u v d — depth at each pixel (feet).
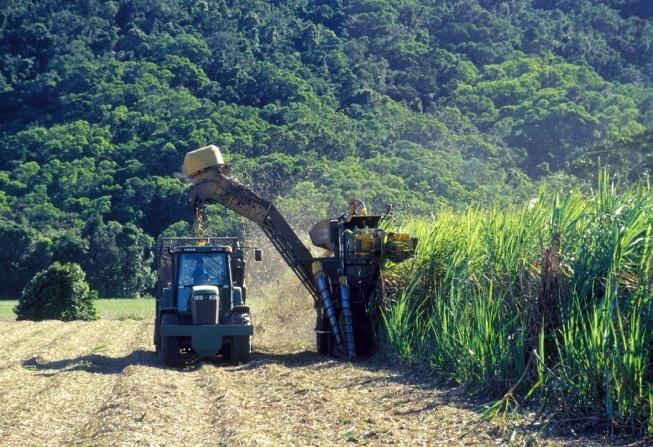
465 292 70.59
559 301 58.75
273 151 363.97
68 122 463.83
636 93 468.75
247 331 85.71
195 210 97.09
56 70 536.83
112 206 353.31
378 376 71.15
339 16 638.12
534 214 67.87
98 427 53.16
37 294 173.06
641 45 606.14
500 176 303.27
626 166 181.88
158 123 412.57
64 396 66.28
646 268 53.83
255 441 47.78
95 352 103.30
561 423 50.75
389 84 532.73
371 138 387.55
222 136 374.22
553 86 496.64
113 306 242.78
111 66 513.45
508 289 64.34
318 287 89.97
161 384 69.72
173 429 52.70
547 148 375.86
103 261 313.73
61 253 315.99
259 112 428.15
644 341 50.14
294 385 67.72
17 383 74.28
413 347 77.61
